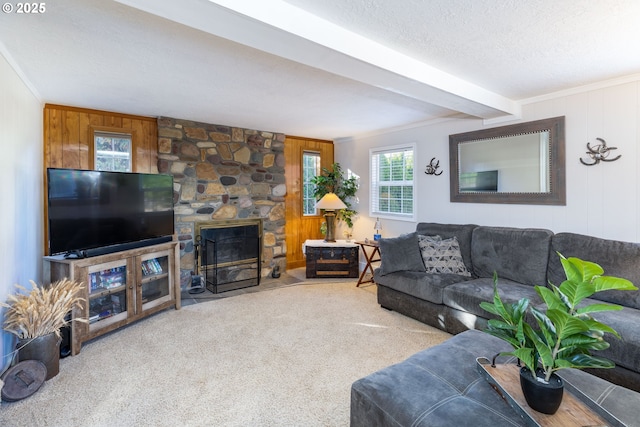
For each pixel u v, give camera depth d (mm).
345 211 5223
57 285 2328
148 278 3227
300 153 5520
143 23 1823
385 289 3531
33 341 2096
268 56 2268
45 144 3385
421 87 2482
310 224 5715
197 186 4309
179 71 2545
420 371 1550
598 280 1089
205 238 4391
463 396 1376
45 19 1772
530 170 3258
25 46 2107
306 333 2938
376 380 1490
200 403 1937
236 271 4723
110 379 2184
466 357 1677
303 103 3447
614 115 2734
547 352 1145
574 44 2068
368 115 3969
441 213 4160
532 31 1895
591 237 2748
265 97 3227
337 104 3484
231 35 1667
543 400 1162
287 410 1879
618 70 2521
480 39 1999
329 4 1622
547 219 3182
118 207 3043
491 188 3580
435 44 2072
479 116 3469
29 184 2812
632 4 1609
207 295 4051
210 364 2389
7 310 2158
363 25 1833
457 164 3902
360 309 3562
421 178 4387
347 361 2438
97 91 3031
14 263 2373
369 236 5223
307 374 2260
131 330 2982
